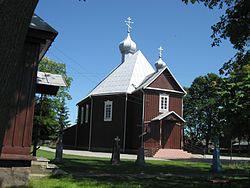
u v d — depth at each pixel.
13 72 4.65
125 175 14.59
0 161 11.11
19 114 11.52
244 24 15.39
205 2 16.11
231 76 11.54
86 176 13.40
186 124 69.56
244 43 15.87
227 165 23.47
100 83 47.94
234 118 10.97
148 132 40.16
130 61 48.44
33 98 11.76
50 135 24.33
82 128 49.59
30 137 11.58
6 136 11.27
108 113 44.34
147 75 46.50
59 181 11.26
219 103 11.55
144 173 15.95
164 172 16.95
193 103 68.75
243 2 15.19
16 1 4.60
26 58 11.82
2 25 4.51
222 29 16.36
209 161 29.53
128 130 42.47
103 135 44.16
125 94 43.00
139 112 41.31
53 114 23.83
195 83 69.38
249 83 10.80
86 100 48.69
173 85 42.84
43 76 15.86
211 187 11.46
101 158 27.23
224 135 12.13
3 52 4.52
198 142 67.50
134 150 41.03
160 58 48.09
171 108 42.19
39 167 12.23
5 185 10.71
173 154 38.88
